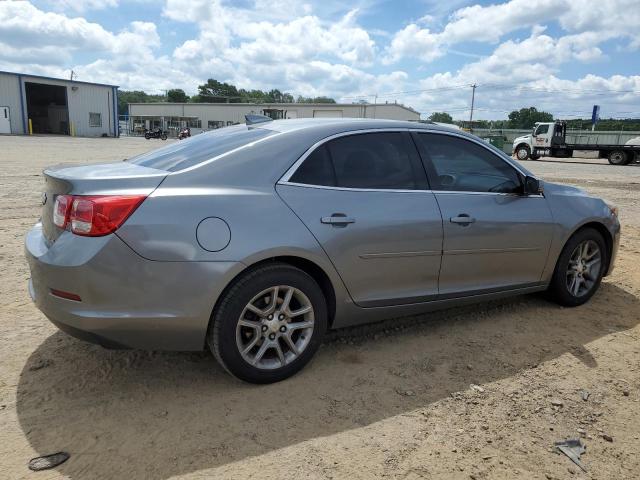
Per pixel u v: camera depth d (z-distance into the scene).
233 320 2.95
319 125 3.47
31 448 2.51
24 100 45.47
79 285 2.69
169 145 3.87
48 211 3.01
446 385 3.25
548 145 34.06
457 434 2.74
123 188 2.80
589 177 19.89
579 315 4.52
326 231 3.19
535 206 4.26
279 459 2.49
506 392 3.19
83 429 2.68
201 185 2.96
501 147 38.06
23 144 29.38
